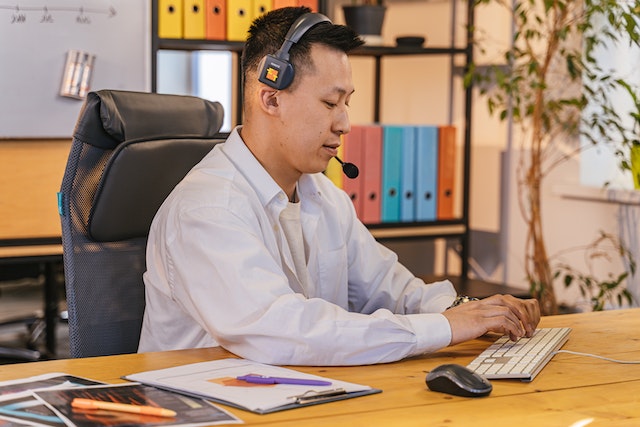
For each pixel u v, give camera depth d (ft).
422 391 4.69
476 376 4.65
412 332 5.28
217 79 18.02
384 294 6.84
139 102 6.30
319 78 5.64
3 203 10.73
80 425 4.02
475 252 14.08
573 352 5.53
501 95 13.28
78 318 6.10
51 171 10.92
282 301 5.14
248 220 5.62
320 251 6.51
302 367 5.13
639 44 10.74
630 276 11.46
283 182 6.07
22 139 10.73
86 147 6.09
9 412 4.18
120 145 5.99
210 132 6.77
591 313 6.77
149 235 5.97
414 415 4.29
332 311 5.24
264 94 5.74
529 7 12.55
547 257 12.76
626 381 4.97
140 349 6.04
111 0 10.93
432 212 13.07
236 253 5.32
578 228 12.24
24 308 16.52
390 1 14.98
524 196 13.03
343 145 12.33
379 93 14.99
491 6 13.41
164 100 6.50
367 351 5.18
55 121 10.83
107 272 6.19
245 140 6.02
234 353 5.33
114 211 6.06
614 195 11.47
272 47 5.73
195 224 5.46
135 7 11.06
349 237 6.85
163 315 5.87
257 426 4.08
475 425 4.17
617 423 4.26
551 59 12.30
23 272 13.09
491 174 13.66
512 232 13.35
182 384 4.65
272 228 5.97
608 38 11.68
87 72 10.83
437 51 12.96
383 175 12.64
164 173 6.23
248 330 5.12
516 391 4.73
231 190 5.65
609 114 11.73
